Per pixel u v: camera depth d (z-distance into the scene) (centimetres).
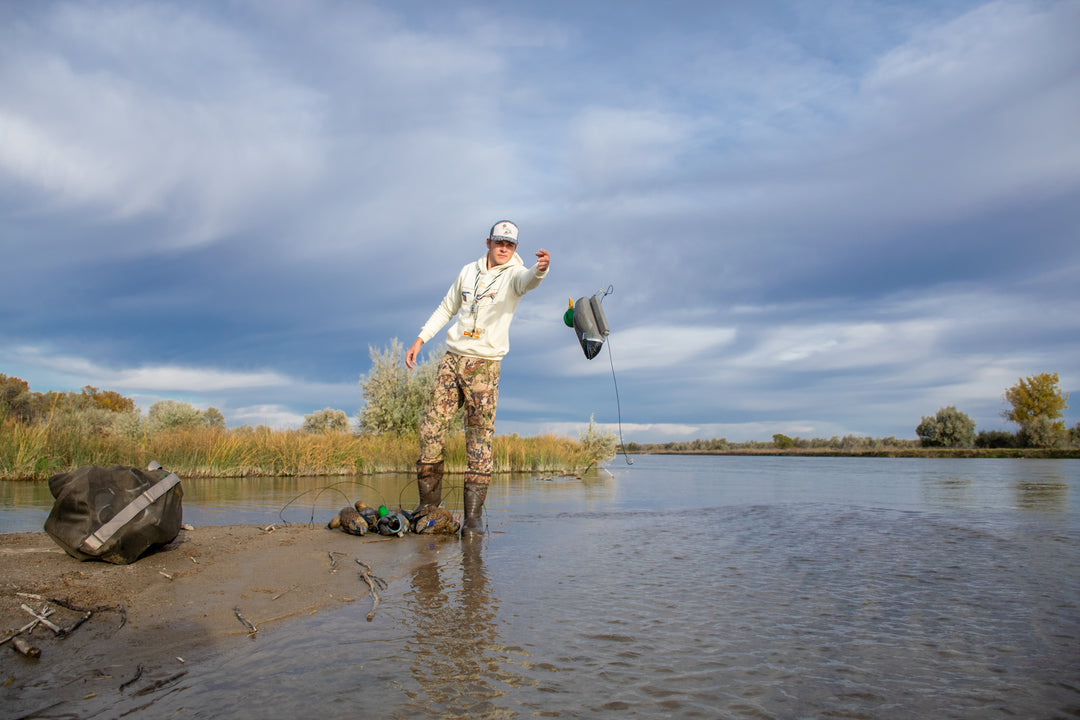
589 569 388
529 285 525
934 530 564
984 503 851
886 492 1091
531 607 298
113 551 315
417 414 2000
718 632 261
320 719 173
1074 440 5178
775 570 388
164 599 283
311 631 255
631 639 250
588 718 177
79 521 315
